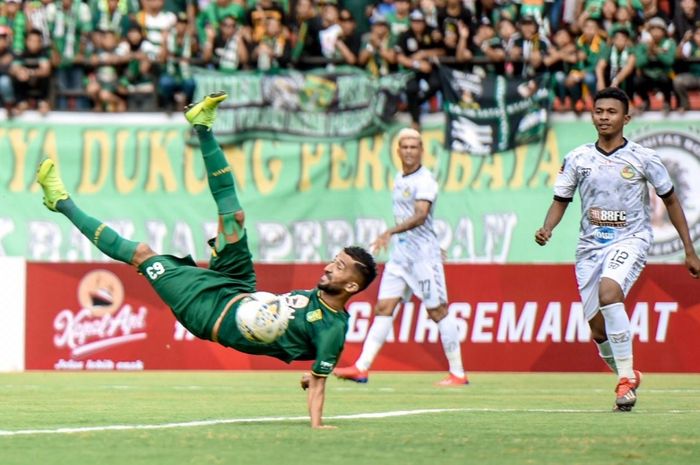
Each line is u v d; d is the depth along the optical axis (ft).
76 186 148.15
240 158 146.10
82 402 82.12
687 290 124.88
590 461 48.52
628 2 145.38
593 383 108.88
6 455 49.01
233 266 60.59
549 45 144.77
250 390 96.37
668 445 54.34
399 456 49.42
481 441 55.57
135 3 153.58
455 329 105.09
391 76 145.18
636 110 142.31
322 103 145.79
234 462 46.96
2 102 148.56
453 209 144.15
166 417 69.05
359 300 124.88
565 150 143.23
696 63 142.72
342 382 108.99
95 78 150.71
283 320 58.39
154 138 147.95
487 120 143.74
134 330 125.29
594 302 75.87
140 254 60.75
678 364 124.36
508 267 126.11
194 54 151.74
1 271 124.47
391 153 145.18
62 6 151.84
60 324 125.08
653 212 140.46
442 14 147.13
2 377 114.21
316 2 150.82
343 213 145.28
